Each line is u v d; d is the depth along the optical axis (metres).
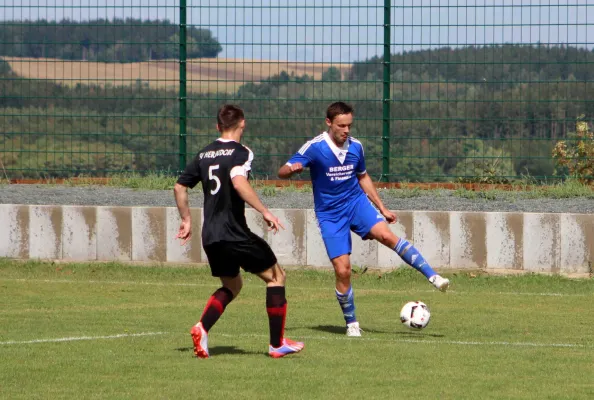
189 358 20.95
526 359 21.19
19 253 40.12
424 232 37.47
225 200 20.66
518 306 30.62
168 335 24.22
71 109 45.22
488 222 37.06
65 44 44.94
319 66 42.94
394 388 18.00
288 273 37.25
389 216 26.02
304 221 38.12
